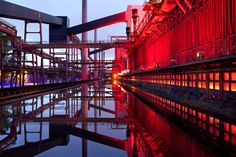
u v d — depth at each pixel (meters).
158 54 45.44
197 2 24.11
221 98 15.10
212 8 20.56
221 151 9.41
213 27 20.33
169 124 15.48
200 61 16.19
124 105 27.53
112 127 15.20
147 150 9.92
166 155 9.17
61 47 70.31
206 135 11.59
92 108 25.08
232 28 17.11
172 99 25.50
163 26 40.12
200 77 19.31
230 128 12.45
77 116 19.70
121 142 11.45
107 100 33.53
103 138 12.20
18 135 12.73
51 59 89.88
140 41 63.84
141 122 16.75
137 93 45.31
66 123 16.56
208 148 9.86
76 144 10.85
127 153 9.59
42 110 23.06
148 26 43.03
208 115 16.17
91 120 17.81
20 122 16.80
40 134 13.00
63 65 112.50
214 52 18.94
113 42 72.81
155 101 28.52
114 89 60.62
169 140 11.45
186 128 13.95
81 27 110.00
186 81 23.00
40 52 73.25
